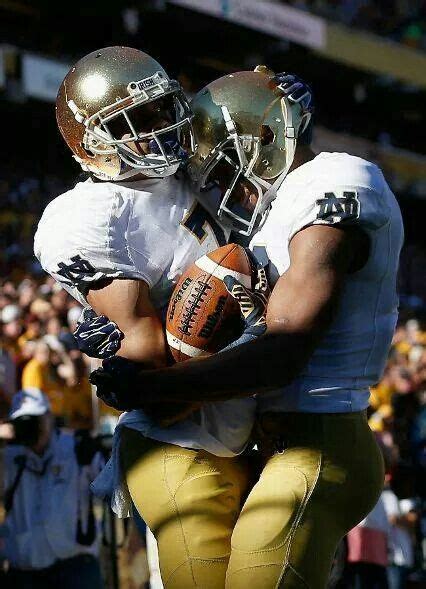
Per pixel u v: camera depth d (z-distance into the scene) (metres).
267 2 52.16
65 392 24.08
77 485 20.48
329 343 9.65
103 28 50.84
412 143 69.50
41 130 49.34
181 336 9.59
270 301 9.13
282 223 9.55
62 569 20.41
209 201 10.43
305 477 9.45
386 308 9.85
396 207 9.75
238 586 9.26
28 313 27.98
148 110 9.98
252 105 10.02
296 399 9.62
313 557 9.31
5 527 20.47
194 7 48.25
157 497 9.87
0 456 22.67
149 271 9.93
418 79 62.91
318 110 64.06
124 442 10.20
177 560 9.75
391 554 24.36
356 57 58.50
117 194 9.98
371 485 9.81
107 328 9.60
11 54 42.16
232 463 10.14
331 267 9.09
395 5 63.12
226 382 8.93
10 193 44.38
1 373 23.08
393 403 26.69
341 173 9.43
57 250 9.91
